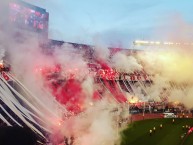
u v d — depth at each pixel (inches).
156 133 1360.7
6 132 726.5
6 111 1175.6
